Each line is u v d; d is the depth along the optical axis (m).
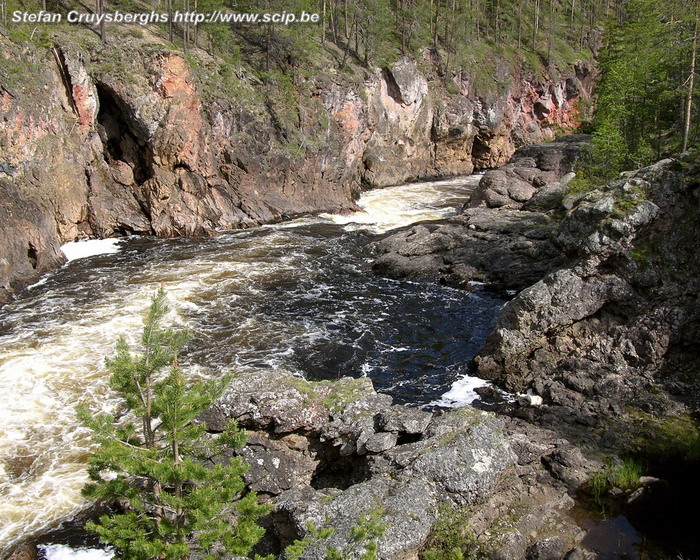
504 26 84.44
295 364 20.72
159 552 8.58
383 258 31.23
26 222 28.30
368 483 11.95
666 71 34.28
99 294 26.11
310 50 50.41
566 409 17.12
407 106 60.94
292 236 37.12
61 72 33.75
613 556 11.71
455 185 58.69
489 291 28.02
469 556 11.25
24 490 13.95
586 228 20.30
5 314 23.72
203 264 30.91
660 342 18.25
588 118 84.56
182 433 9.52
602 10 100.69
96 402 17.62
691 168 19.05
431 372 20.45
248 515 9.58
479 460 12.58
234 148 39.97
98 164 36.06
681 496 13.55
